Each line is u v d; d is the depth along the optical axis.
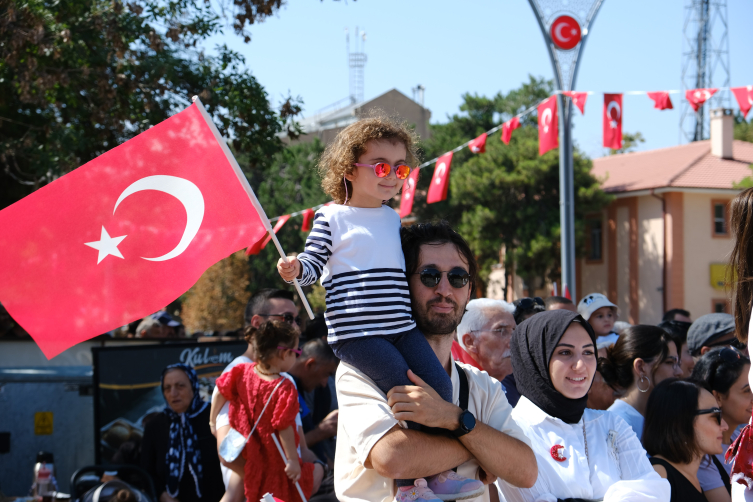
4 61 9.20
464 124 32.78
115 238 2.78
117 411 5.39
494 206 27.67
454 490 2.43
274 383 4.21
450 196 28.41
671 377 4.06
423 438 2.42
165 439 4.85
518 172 27.34
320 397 5.39
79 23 10.49
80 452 5.88
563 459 3.06
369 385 2.50
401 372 2.45
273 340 4.23
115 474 4.82
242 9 9.92
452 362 2.77
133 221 2.80
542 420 3.16
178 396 4.87
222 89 12.24
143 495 4.48
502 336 4.25
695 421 3.56
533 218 27.34
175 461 4.77
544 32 9.45
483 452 2.47
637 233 27.94
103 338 6.96
